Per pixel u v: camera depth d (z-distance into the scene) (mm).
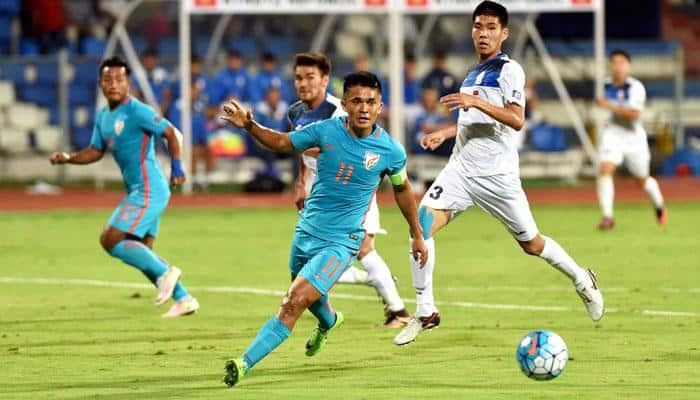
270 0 84312
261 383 28734
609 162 65625
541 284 46719
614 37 116625
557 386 27984
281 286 46781
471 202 35219
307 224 29359
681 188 92625
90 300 43344
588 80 95375
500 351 33094
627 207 79625
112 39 89438
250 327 37562
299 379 29250
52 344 34469
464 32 94438
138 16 92625
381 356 32531
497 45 34719
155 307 41719
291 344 34531
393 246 59969
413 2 84812
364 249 37094
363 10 84625
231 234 65625
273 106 88188
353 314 40281
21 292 45344
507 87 33906
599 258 54094
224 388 28078
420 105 91625
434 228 34656
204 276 49594
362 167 28875
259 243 61344
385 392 27391
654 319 38312
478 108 32781
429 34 93938
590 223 69750
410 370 30422
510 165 34969
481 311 40438
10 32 109188
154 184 39688
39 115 101000
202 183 90375
